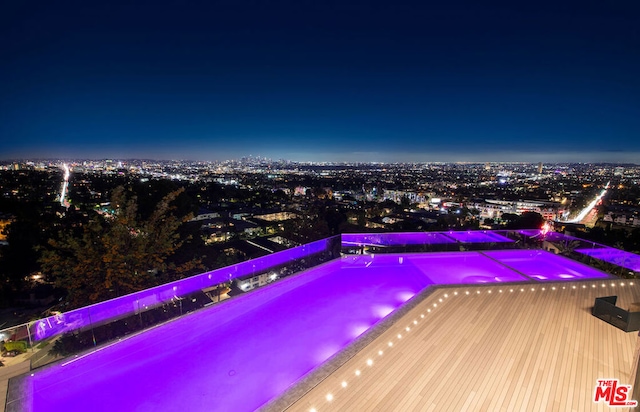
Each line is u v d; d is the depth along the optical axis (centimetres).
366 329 441
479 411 286
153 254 635
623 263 656
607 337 405
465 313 464
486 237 800
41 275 1095
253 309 506
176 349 401
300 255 669
